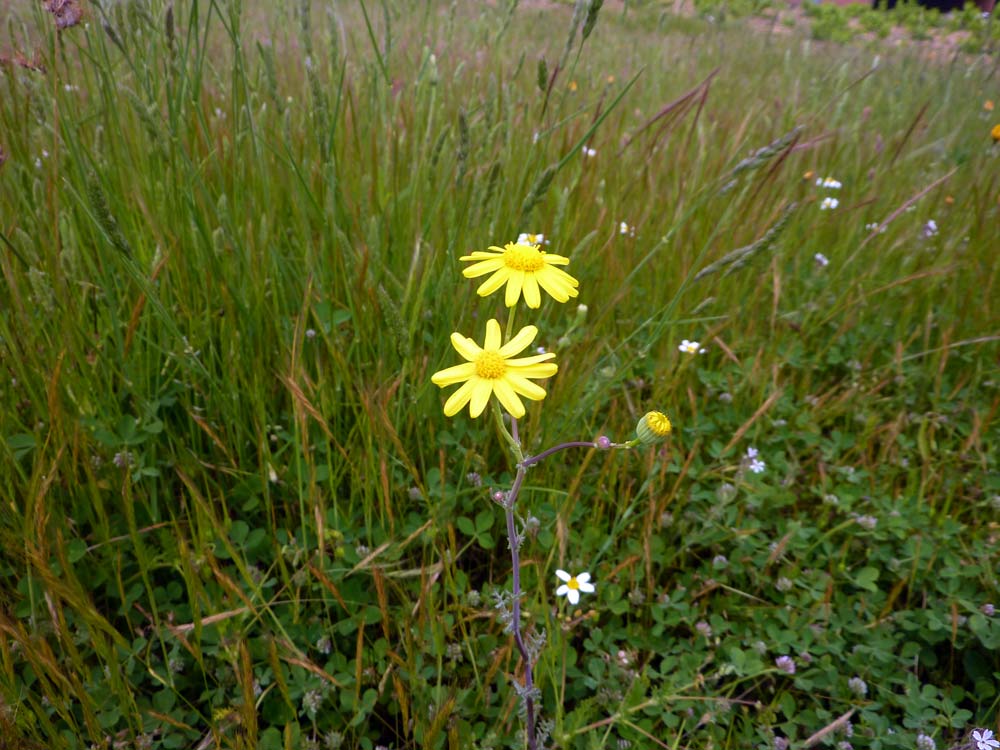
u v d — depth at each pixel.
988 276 0.47
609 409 0.38
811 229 0.51
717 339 0.40
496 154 0.45
